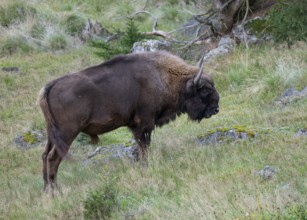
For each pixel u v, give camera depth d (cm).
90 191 3188
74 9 8806
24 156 4556
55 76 6506
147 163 3750
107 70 3734
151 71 3856
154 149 3925
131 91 3762
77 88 3597
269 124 4219
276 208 2616
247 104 4975
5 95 6094
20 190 3750
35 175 4106
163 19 8388
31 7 8212
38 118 5375
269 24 6066
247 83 5353
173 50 6347
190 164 3584
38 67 6881
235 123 4459
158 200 3073
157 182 3388
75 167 4062
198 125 4678
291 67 5247
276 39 5853
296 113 4303
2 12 8069
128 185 3375
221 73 5638
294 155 3375
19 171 4256
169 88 3925
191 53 6288
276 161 3344
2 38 7625
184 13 8275
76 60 6950
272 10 5947
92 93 3631
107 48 6394
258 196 2797
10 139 4947
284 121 4238
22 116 5509
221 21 6412
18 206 3441
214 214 2662
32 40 7569
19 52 7406
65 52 7362
